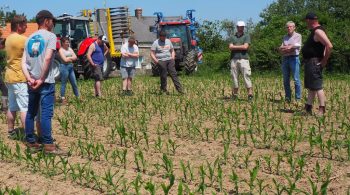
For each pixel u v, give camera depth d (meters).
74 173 5.62
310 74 9.17
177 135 8.09
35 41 6.62
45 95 6.69
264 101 11.75
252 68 22.92
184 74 22.25
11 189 4.95
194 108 10.67
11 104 8.01
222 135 7.46
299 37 10.81
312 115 9.52
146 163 6.33
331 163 6.12
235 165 6.14
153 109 10.99
